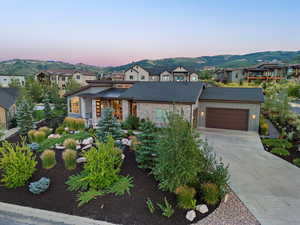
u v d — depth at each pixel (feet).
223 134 44.19
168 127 18.26
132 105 54.08
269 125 53.78
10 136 45.52
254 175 23.57
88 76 210.79
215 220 14.92
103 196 18.02
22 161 20.62
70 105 66.03
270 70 158.61
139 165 23.88
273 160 28.58
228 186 20.75
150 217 15.16
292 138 38.01
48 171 23.27
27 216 15.97
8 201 18.01
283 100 54.29
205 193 16.80
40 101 116.57
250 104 45.96
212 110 49.78
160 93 50.80
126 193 18.34
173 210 15.80
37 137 35.94
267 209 16.52
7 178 20.01
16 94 83.76
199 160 18.28
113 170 20.40
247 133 44.96
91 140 33.35
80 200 17.51
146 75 188.03
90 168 19.36
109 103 58.70
